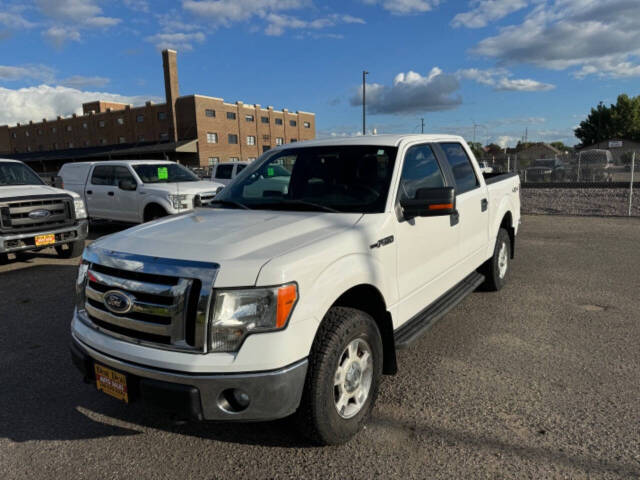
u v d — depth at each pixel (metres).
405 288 3.41
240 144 60.69
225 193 3.96
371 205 3.28
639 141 72.88
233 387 2.33
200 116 54.22
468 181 4.74
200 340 2.36
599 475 2.51
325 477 2.57
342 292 2.68
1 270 7.90
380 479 2.54
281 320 2.35
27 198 7.51
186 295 2.38
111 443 2.96
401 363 3.95
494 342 4.34
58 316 5.43
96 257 2.77
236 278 2.34
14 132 77.50
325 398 2.57
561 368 3.77
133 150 53.78
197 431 3.07
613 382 3.51
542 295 5.75
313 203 3.41
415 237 3.50
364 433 2.96
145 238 2.82
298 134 73.00
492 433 2.92
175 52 54.94
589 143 80.50
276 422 3.14
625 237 9.59
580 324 4.74
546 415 3.09
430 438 2.89
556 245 8.93
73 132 68.75
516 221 6.31
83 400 3.52
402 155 3.59
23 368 4.07
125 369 2.52
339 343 2.62
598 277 6.53
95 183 11.87
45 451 2.89
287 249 2.56
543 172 26.58
